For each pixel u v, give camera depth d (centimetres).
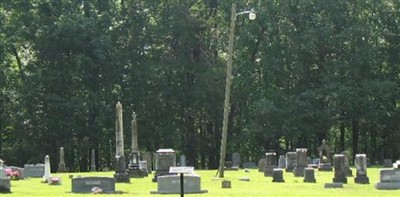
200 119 7344
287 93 6812
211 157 7369
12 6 6706
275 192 2669
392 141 7062
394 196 2502
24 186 3073
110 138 6694
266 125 6500
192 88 7019
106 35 6625
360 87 6531
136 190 2795
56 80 6462
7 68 6712
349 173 3900
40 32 6406
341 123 7000
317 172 4234
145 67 6894
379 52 6838
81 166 6925
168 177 2636
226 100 3600
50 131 6469
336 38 6506
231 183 3225
